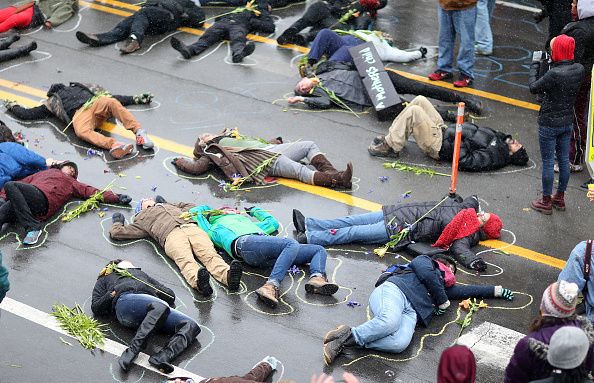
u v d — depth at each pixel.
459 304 6.00
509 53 11.19
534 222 7.26
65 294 6.07
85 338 5.51
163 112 9.37
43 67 10.55
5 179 7.27
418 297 5.61
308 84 9.48
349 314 5.89
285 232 6.99
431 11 12.85
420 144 8.24
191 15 11.86
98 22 12.14
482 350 5.47
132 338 5.58
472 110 9.30
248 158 7.92
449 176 8.03
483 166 8.10
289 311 5.91
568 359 3.71
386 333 5.31
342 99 9.50
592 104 6.49
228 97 9.79
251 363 5.32
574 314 4.14
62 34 11.69
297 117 9.30
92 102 8.66
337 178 7.67
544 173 7.23
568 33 8.00
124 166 8.19
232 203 7.46
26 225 6.83
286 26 12.11
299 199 7.56
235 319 5.80
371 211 7.36
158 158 8.36
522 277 6.40
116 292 5.59
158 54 11.05
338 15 11.97
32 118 9.09
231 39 11.15
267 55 11.08
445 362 3.61
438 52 11.02
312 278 6.11
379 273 6.40
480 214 6.74
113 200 7.41
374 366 5.30
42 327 5.68
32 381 5.14
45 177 7.22
